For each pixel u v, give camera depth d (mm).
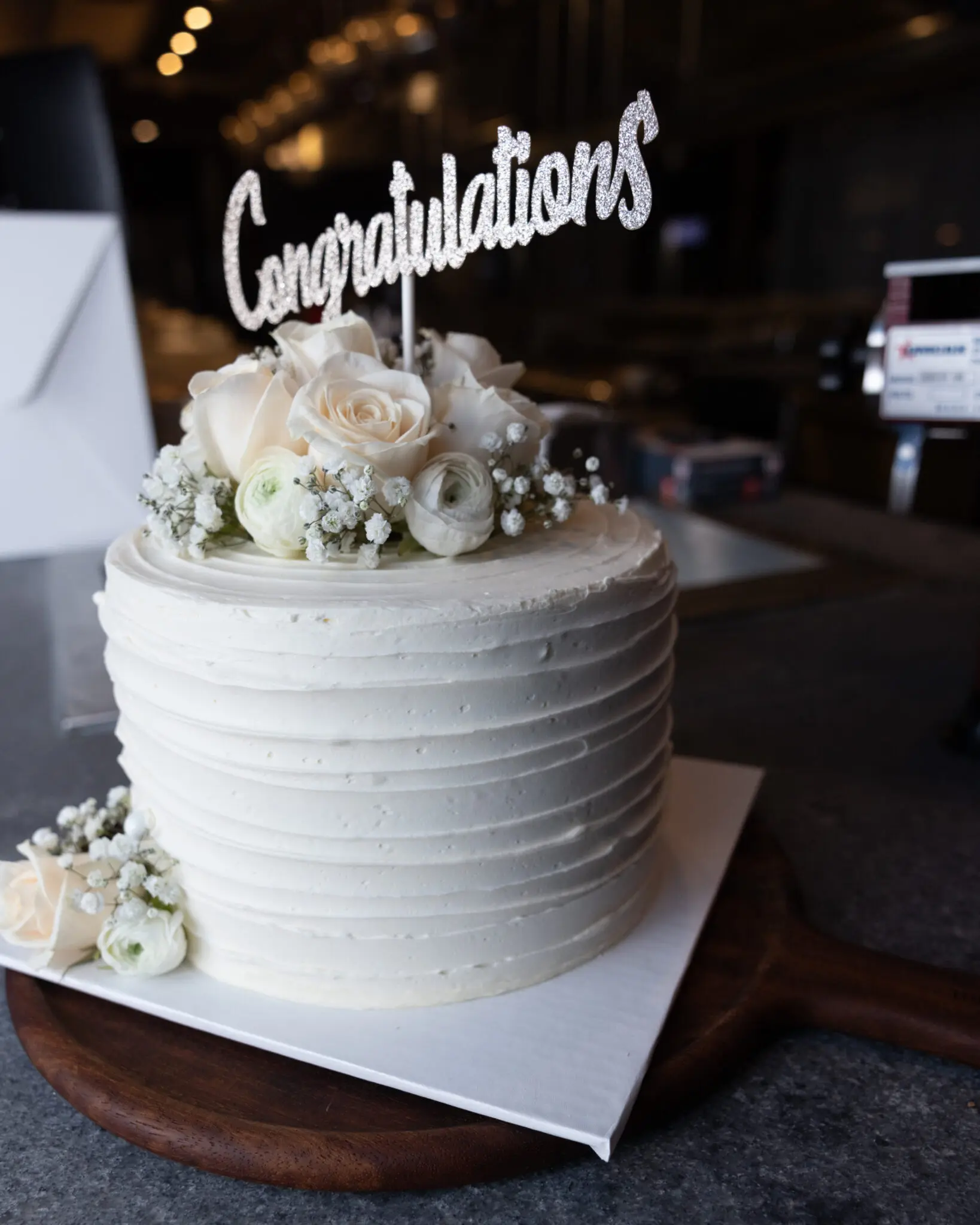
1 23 2438
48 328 582
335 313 485
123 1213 357
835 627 947
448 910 405
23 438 596
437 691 380
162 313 2746
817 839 588
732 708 769
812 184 2426
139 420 624
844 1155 377
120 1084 389
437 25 1820
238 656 384
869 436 1851
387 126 2945
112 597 436
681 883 501
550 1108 365
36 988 444
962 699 783
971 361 595
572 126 2340
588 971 438
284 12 2340
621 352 2881
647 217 405
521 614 385
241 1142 364
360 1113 381
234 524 454
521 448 448
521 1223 352
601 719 416
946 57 1422
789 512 1367
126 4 2418
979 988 429
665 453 1411
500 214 432
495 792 396
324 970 413
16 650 928
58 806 624
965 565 1129
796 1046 433
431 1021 409
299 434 405
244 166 3672
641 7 2074
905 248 2180
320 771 385
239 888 410
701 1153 379
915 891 536
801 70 1667
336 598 387
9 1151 382
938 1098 404
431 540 416
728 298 2672
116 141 3541
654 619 439
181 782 411
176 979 436
